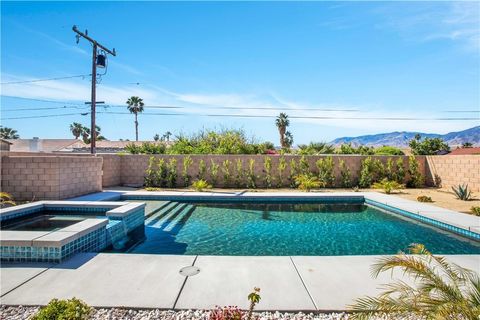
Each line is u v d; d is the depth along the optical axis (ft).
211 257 17.42
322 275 14.82
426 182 56.34
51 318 9.39
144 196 42.98
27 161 36.17
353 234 26.71
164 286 13.42
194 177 56.29
